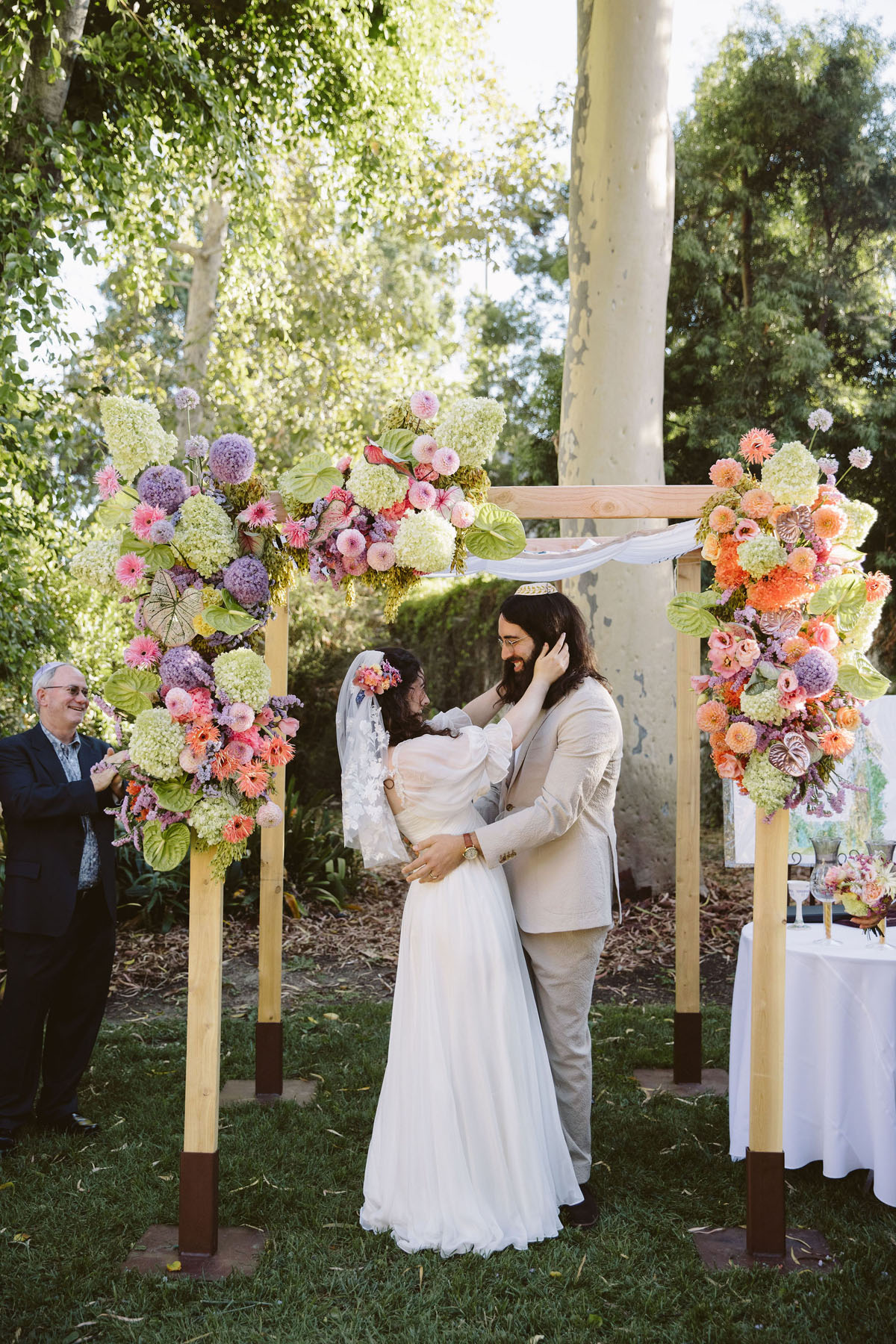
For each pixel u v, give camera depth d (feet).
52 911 12.37
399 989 10.66
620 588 26.58
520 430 51.21
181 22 25.98
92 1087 14.60
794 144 36.65
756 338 36.19
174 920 23.25
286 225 46.14
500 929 10.41
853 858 11.48
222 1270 9.74
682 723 14.97
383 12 29.43
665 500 11.41
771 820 10.03
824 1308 9.07
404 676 10.85
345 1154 12.34
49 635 24.13
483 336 55.42
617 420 26.71
